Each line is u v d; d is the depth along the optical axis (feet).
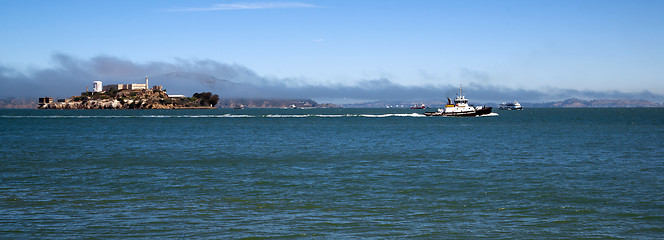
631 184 117.29
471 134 314.96
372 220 85.35
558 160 164.96
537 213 89.71
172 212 90.48
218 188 113.60
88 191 109.60
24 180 124.06
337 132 338.75
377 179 126.00
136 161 164.86
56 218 86.02
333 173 136.56
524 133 326.44
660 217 86.63
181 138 279.08
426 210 92.17
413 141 253.44
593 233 78.13
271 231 79.05
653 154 183.93
